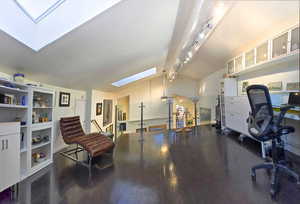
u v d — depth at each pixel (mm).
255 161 2418
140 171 2168
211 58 4508
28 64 2131
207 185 1749
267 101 1690
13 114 2129
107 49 2488
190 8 2215
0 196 1598
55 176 2051
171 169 2207
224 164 2332
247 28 2621
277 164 1772
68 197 1577
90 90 4461
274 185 1547
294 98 2400
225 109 4316
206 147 3277
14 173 1672
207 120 6707
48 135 2625
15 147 1698
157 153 2971
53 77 2770
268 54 2641
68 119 3094
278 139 2174
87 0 1658
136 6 1700
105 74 3777
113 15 1725
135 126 7449
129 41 2482
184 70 6770
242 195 1540
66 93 3531
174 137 4395
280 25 2326
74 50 2174
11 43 1636
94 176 2039
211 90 6309
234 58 3941
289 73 2646
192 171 2125
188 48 3459
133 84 7289
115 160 2621
